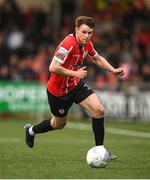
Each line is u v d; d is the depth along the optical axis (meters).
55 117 21.00
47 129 21.89
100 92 44.72
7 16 51.94
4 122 42.59
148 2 56.66
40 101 44.28
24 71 46.53
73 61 19.73
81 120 45.06
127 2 52.78
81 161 21.19
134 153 24.42
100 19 52.84
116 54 47.88
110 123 43.59
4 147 26.22
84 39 19.31
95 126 19.97
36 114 45.00
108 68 20.81
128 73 45.72
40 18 52.50
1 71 45.91
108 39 49.97
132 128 39.47
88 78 44.91
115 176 17.64
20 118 45.38
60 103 20.36
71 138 31.91
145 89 44.72
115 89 44.81
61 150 25.19
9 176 17.50
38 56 48.50
